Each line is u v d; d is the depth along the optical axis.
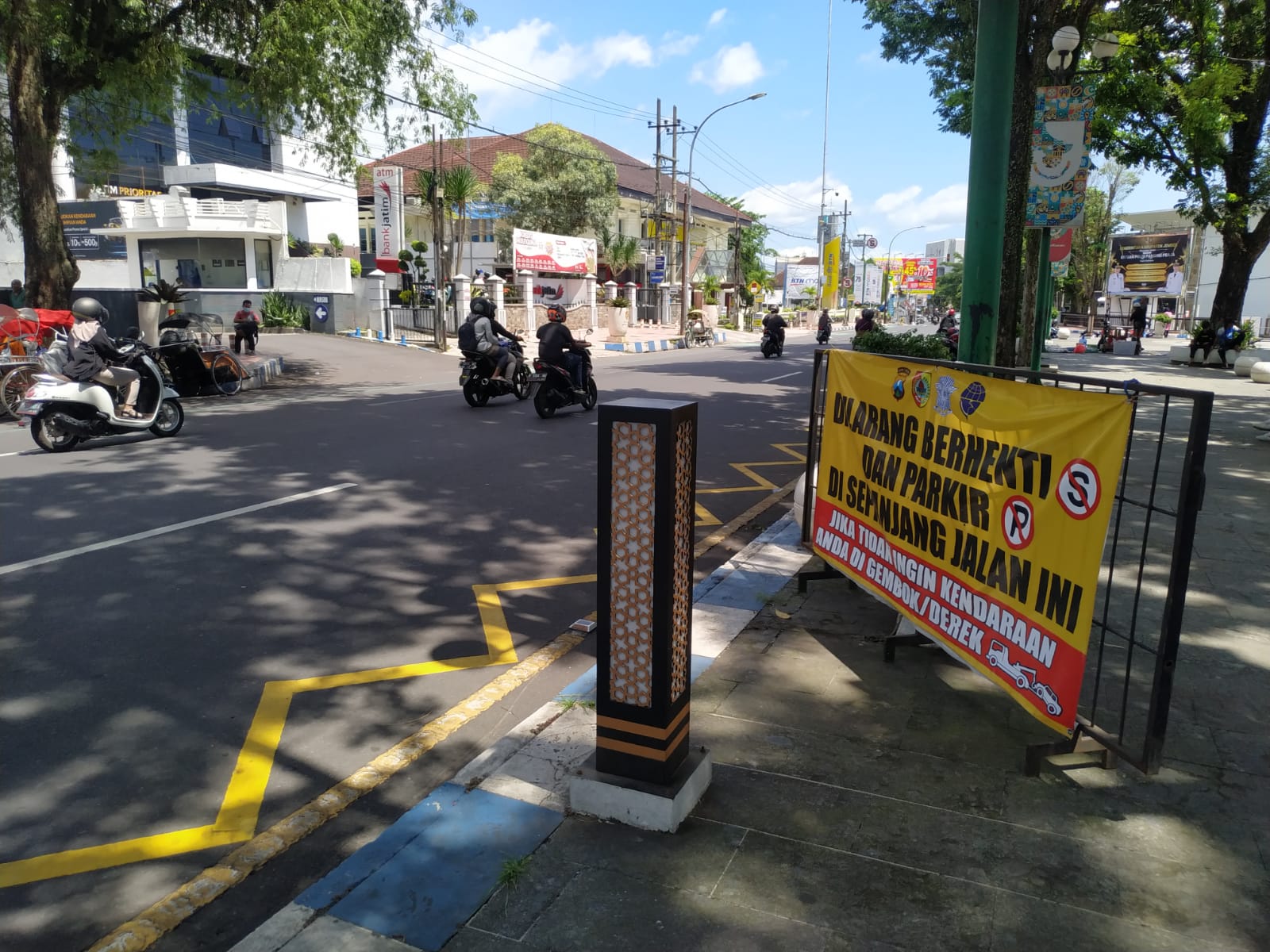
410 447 10.05
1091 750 3.38
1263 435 11.14
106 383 9.92
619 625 2.83
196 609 5.02
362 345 26.48
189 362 14.66
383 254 33.78
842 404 4.84
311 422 11.94
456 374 19.70
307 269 31.39
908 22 14.73
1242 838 2.87
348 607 5.15
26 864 2.87
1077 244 52.31
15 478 8.20
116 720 3.79
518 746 3.46
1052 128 8.47
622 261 44.28
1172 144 22.27
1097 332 50.03
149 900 2.72
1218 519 6.99
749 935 2.41
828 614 4.90
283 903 2.71
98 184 20.31
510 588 5.54
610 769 2.96
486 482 8.33
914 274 86.94
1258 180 22.97
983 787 3.16
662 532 2.70
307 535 6.51
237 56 16.19
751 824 2.92
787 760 3.34
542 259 35.50
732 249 64.19
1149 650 3.00
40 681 4.12
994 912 2.50
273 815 3.16
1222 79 19.75
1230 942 2.39
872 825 2.92
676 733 2.94
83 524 6.66
